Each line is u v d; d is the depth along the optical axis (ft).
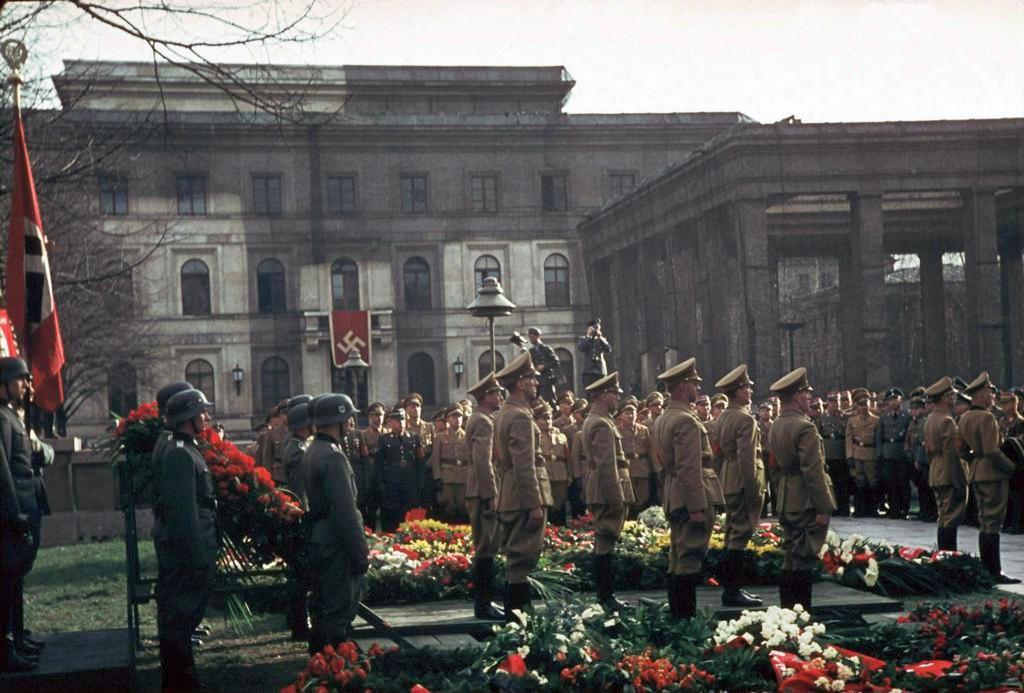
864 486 81.20
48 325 41.01
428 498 71.72
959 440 48.11
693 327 171.12
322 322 215.51
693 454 35.81
